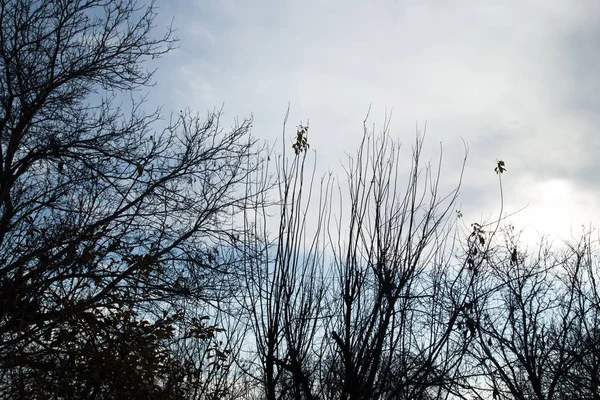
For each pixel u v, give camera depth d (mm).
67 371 9672
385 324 7301
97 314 10102
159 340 10602
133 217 10625
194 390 10820
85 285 10047
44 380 9430
